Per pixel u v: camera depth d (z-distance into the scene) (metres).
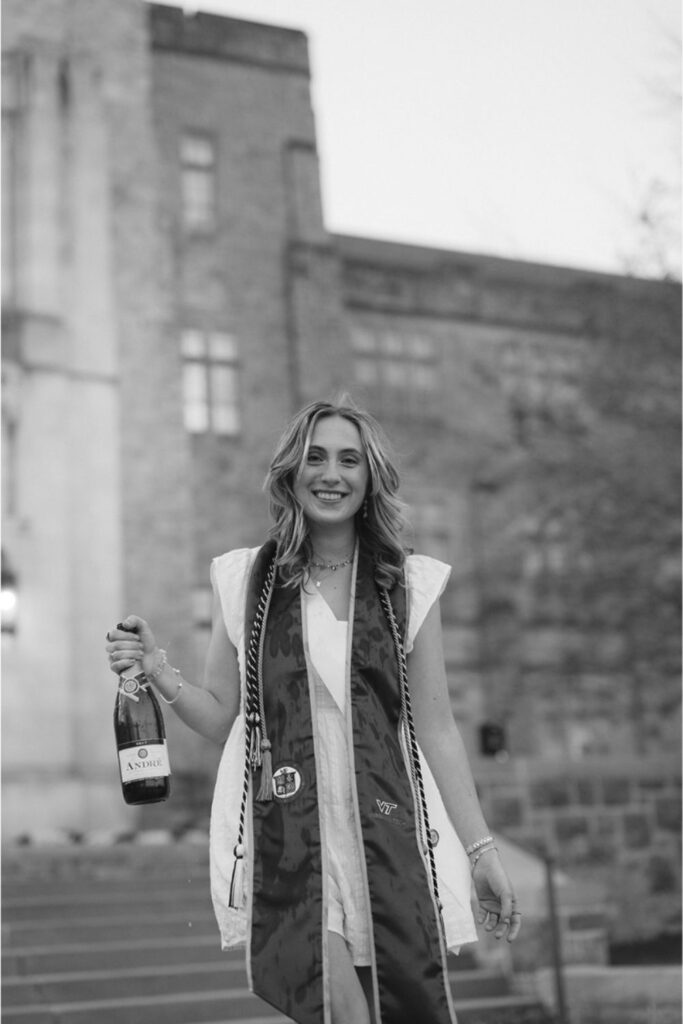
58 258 15.43
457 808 2.60
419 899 2.38
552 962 7.54
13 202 15.34
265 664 2.52
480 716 17.09
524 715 17.02
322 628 2.54
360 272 17.62
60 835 13.48
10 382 14.76
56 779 14.04
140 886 9.10
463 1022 7.00
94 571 14.92
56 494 14.81
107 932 7.76
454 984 7.36
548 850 11.95
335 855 2.41
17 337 14.95
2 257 15.18
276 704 2.48
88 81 16.11
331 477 2.61
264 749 2.46
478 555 17.55
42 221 15.40
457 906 2.51
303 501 2.62
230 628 2.62
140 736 2.62
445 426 17.80
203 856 10.05
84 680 14.54
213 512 15.97
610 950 10.95
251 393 16.58
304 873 2.37
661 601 15.95
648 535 15.86
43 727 14.14
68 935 7.65
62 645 14.47
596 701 16.72
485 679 17.19
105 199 15.96
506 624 17.28
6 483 14.59
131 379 15.66
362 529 2.69
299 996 2.30
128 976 6.89
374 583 2.61
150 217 16.27
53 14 16.06
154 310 16.06
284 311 17.00
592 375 16.45
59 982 6.73
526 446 17.53
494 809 11.91
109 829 14.05
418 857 2.41
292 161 17.20
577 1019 7.01
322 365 17.06
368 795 2.41
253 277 16.91
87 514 15.02
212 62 17.03
